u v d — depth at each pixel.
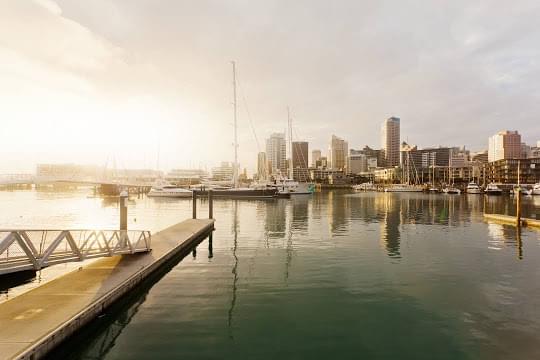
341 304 11.88
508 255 19.62
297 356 8.45
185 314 11.08
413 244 23.11
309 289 13.52
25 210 51.62
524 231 28.84
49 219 40.44
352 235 27.02
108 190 88.81
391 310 11.35
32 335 8.09
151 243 20.12
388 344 9.05
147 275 14.41
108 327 10.20
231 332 9.75
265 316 10.87
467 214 44.06
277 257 19.23
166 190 84.31
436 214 44.09
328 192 131.00
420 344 9.04
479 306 11.67
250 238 25.70
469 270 16.28
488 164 171.62
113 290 11.27
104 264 14.85
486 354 8.52
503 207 55.34
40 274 14.80
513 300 12.25
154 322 10.50
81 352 8.87
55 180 80.06
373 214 44.09
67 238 12.83
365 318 10.69
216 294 12.96
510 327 10.03
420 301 12.17
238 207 56.06
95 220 39.44
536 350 8.70
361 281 14.57
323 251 20.81
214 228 31.11
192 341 9.25
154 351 8.77
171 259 17.86
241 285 14.04
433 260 18.38
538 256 19.38
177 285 14.12
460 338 9.35
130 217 42.78
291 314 11.04
